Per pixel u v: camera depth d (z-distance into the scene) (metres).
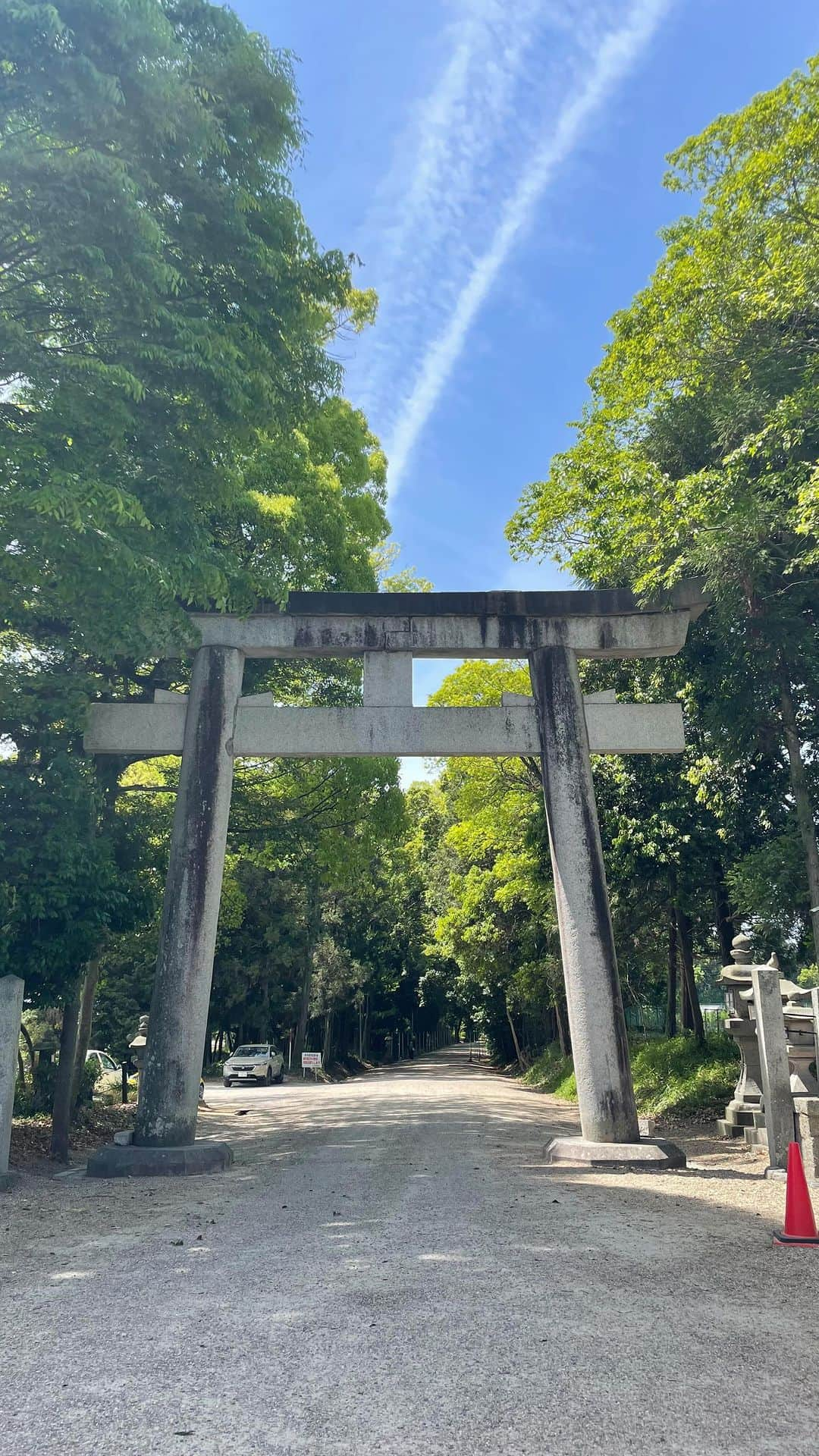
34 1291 5.05
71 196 7.61
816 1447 3.05
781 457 10.73
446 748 11.67
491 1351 3.95
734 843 14.73
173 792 16.22
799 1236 6.05
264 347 10.18
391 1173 9.43
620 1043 10.64
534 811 19.56
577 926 10.98
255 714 11.67
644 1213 7.11
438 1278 5.13
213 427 9.57
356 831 17.67
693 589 11.88
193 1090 10.44
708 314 12.36
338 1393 3.49
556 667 11.82
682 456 13.42
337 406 18.30
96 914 9.96
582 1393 3.48
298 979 39.69
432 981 51.06
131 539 8.79
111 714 11.59
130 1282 5.21
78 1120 14.04
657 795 15.73
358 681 17.06
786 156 11.35
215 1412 3.33
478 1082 30.59
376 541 19.16
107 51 7.90
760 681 12.92
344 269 11.08
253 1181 9.23
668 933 21.59
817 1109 8.67
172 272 8.20
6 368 8.37
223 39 9.67
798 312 11.16
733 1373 3.71
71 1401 3.46
